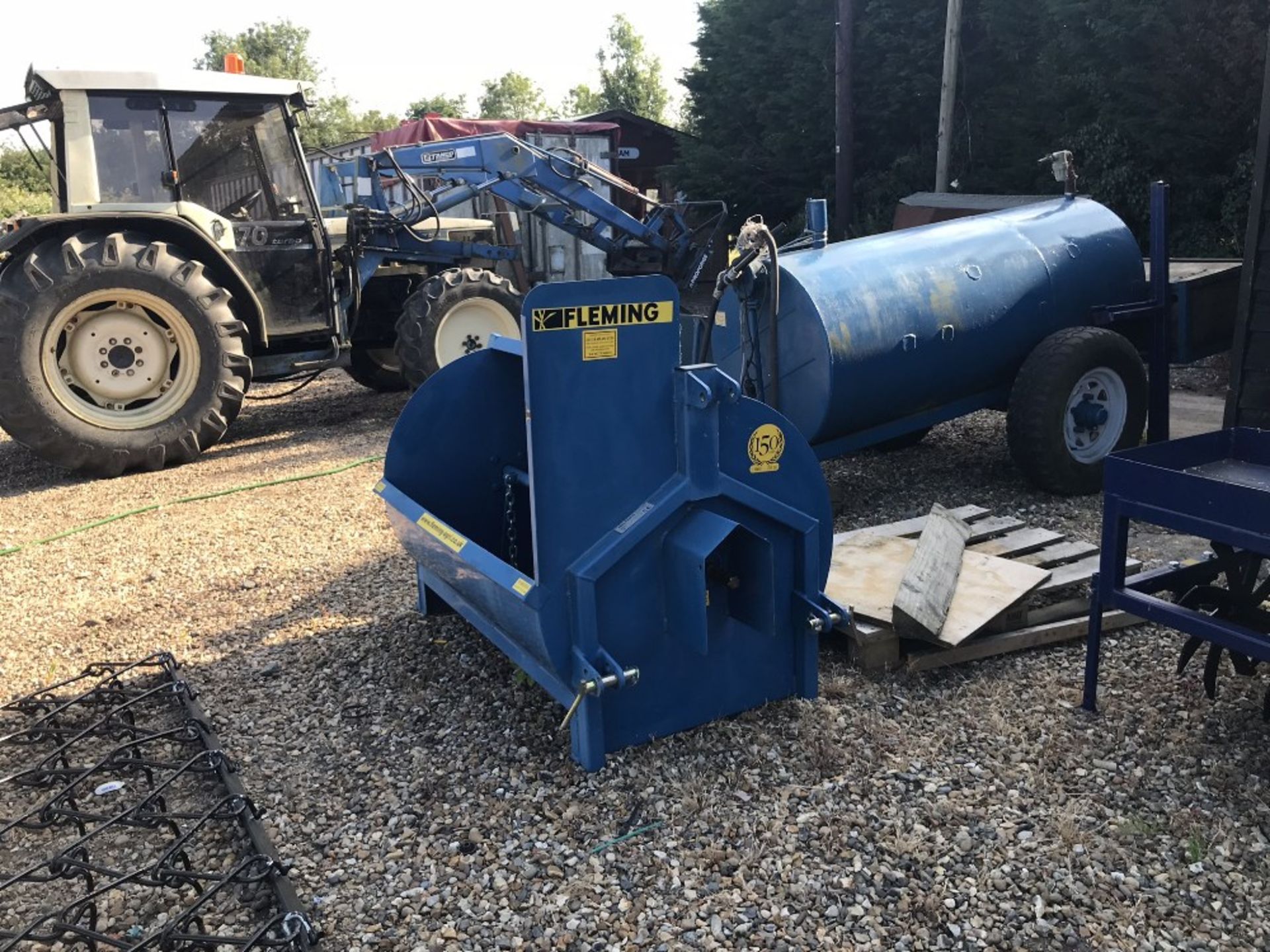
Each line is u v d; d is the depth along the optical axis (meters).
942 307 5.30
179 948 2.34
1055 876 2.53
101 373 7.05
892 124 16.16
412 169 9.28
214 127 7.65
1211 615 3.12
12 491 6.94
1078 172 12.74
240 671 3.88
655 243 10.07
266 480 6.83
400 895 2.56
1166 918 2.39
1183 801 2.82
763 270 5.02
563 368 2.78
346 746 3.29
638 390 2.90
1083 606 3.98
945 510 4.62
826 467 6.64
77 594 4.83
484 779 3.06
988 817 2.78
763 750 3.14
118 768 3.11
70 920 2.48
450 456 3.98
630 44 50.84
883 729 3.24
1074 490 5.66
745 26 18.02
